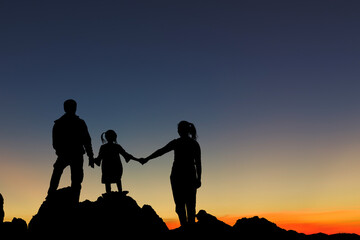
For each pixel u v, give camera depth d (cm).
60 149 821
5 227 758
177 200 775
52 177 819
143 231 765
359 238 764
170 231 777
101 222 767
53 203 795
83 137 840
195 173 781
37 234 748
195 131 796
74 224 759
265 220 809
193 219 776
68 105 852
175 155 787
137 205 833
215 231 759
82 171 836
